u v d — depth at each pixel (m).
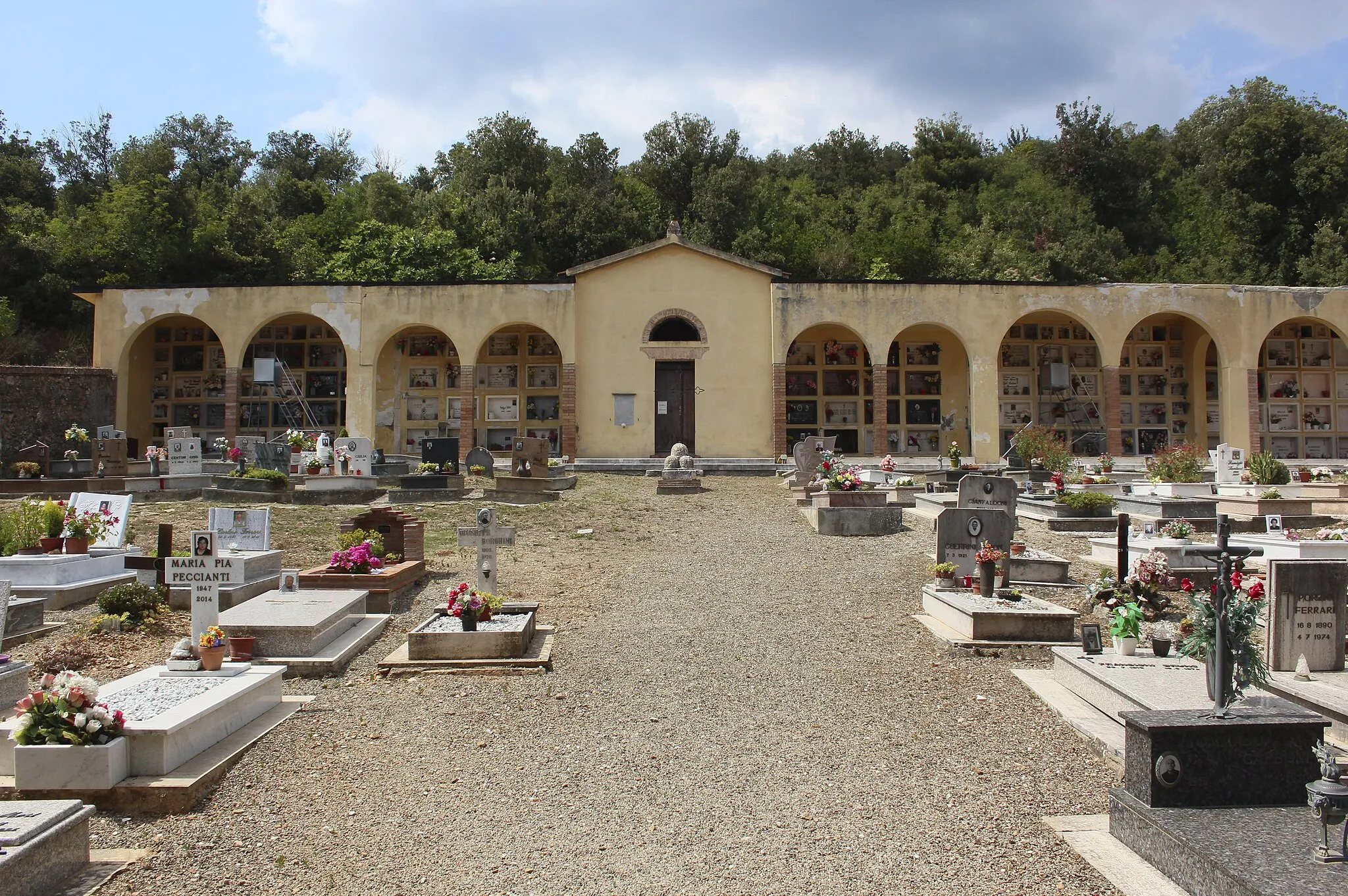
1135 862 5.41
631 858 5.61
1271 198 46.75
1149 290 30.45
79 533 12.23
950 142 57.72
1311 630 8.46
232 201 42.28
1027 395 33.66
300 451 25.27
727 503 21.12
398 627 10.90
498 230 43.09
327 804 6.36
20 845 4.88
